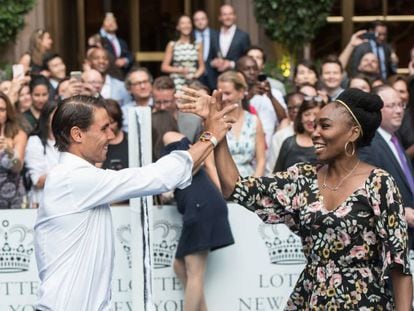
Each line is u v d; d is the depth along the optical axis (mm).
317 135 5121
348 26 15961
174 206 7656
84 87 9578
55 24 15469
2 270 7641
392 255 4945
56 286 4973
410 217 7453
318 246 5055
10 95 10125
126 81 10391
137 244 6691
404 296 4996
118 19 16297
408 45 16172
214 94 5207
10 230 7621
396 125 7719
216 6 15953
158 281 7680
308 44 15250
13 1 14602
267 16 15164
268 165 9336
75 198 5004
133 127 6676
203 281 7656
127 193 5031
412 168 8203
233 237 7688
